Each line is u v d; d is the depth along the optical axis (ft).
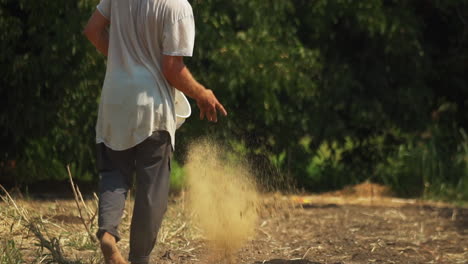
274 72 99.60
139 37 46.09
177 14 45.55
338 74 109.19
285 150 105.29
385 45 109.91
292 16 109.29
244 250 69.72
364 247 73.92
